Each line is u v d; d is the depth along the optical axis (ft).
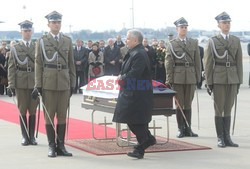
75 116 46.03
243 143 32.76
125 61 27.84
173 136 35.58
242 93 66.28
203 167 26.22
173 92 29.99
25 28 32.83
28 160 28.27
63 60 29.35
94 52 67.36
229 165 26.66
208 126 40.04
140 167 26.27
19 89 32.78
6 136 35.91
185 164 26.89
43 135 36.09
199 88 71.46
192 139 34.32
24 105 32.91
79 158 28.58
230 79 31.60
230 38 31.83
